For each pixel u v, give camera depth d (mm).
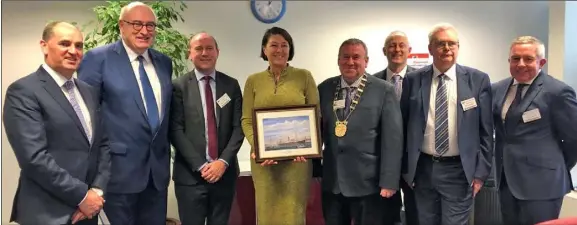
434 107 2533
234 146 2682
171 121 2648
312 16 4402
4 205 3848
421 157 2590
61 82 2105
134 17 2355
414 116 2588
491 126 2525
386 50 3387
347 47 2543
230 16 4234
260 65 4324
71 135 2076
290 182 2539
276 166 2551
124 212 2389
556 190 2477
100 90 2324
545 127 2461
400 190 2748
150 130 2395
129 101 2332
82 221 2260
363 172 2537
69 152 2074
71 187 2031
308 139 2520
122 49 2406
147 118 2383
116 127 2322
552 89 2426
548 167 2461
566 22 3908
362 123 2529
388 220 2762
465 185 2504
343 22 4473
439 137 2500
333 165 2600
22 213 2064
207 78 2734
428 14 4645
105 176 2223
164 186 2516
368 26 4527
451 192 2514
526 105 2465
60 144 2055
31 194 2059
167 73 2549
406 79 2703
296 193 2551
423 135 2551
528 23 4812
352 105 2561
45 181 1995
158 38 3420
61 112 2055
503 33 4797
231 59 4254
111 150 2312
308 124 2521
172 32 3590
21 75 3936
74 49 2088
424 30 4645
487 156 2514
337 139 2574
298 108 2518
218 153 2689
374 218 2627
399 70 3346
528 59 2428
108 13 3402
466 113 2467
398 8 4578
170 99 2549
